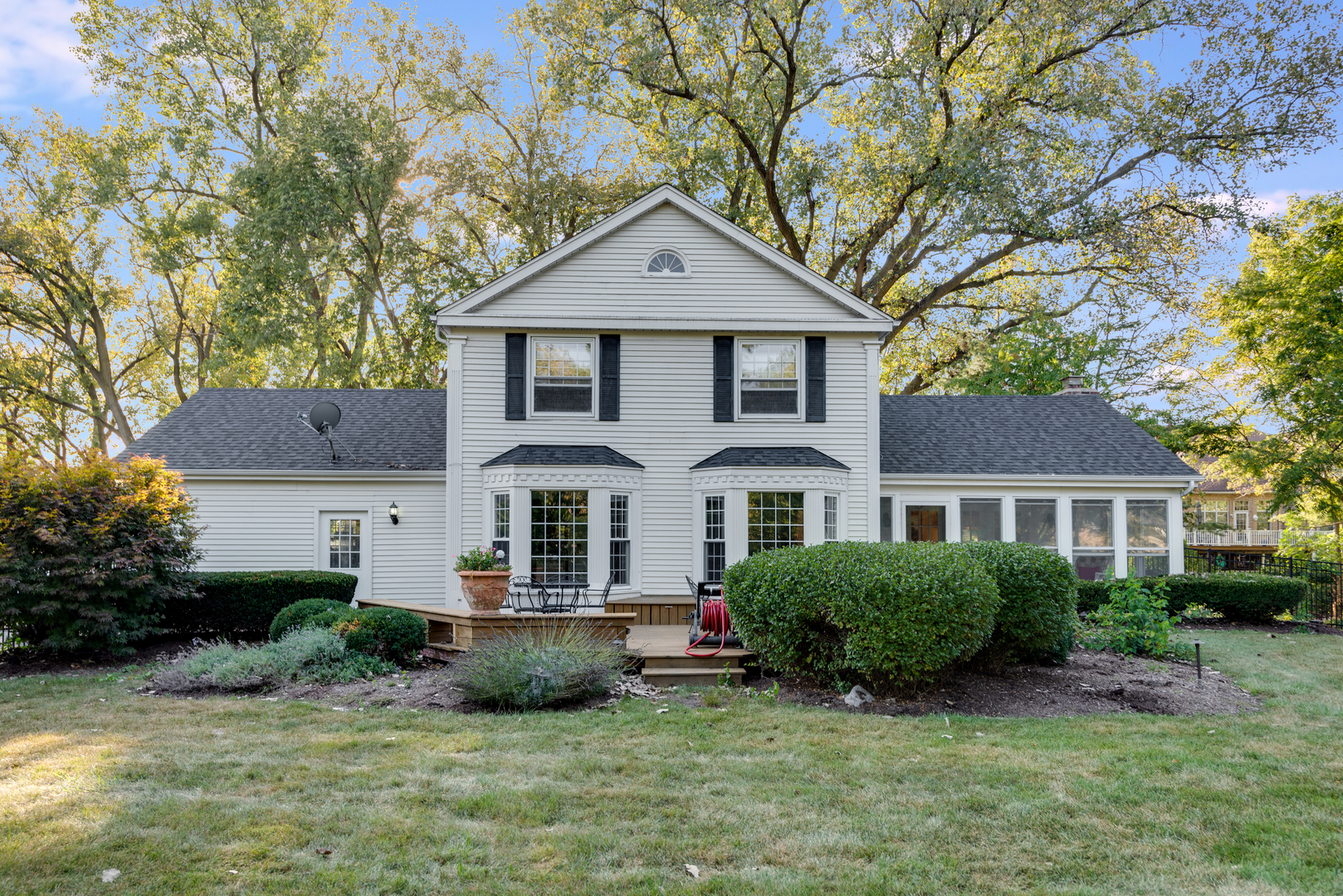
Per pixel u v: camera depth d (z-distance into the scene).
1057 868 4.47
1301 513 26.36
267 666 9.34
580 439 14.66
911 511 16.09
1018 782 5.88
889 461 16.17
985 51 24.33
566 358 14.84
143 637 11.71
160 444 16.47
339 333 26.59
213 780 5.80
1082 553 16.11
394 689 8.98
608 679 8.67
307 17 29.50
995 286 29.23
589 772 6.09
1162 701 8.79
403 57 28.61
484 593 11.17
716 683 9.46
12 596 10.70
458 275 27.27
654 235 14.98
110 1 27.12
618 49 24.78
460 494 14.44
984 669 9.57
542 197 27.02
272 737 7.04
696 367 14.92
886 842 4.80
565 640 9.19
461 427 14.51
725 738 7.05
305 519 15.98
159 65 28.30
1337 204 23.44
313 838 4.76
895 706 8.39
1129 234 22.66
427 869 4.37
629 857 4.56
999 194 21.44
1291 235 24.50
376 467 16.09
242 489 15.92
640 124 27.38
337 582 14.15
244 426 17.41
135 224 28.39
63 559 10.76
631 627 13.04
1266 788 5.78
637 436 14.73
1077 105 22.39
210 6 27.41
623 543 14.27
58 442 31.27
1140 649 11.53
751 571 9.28
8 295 28.25
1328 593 17.78
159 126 28.45
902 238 28.36
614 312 14.80
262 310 24.75
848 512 14.85
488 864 4.44
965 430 17.62
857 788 5.75
